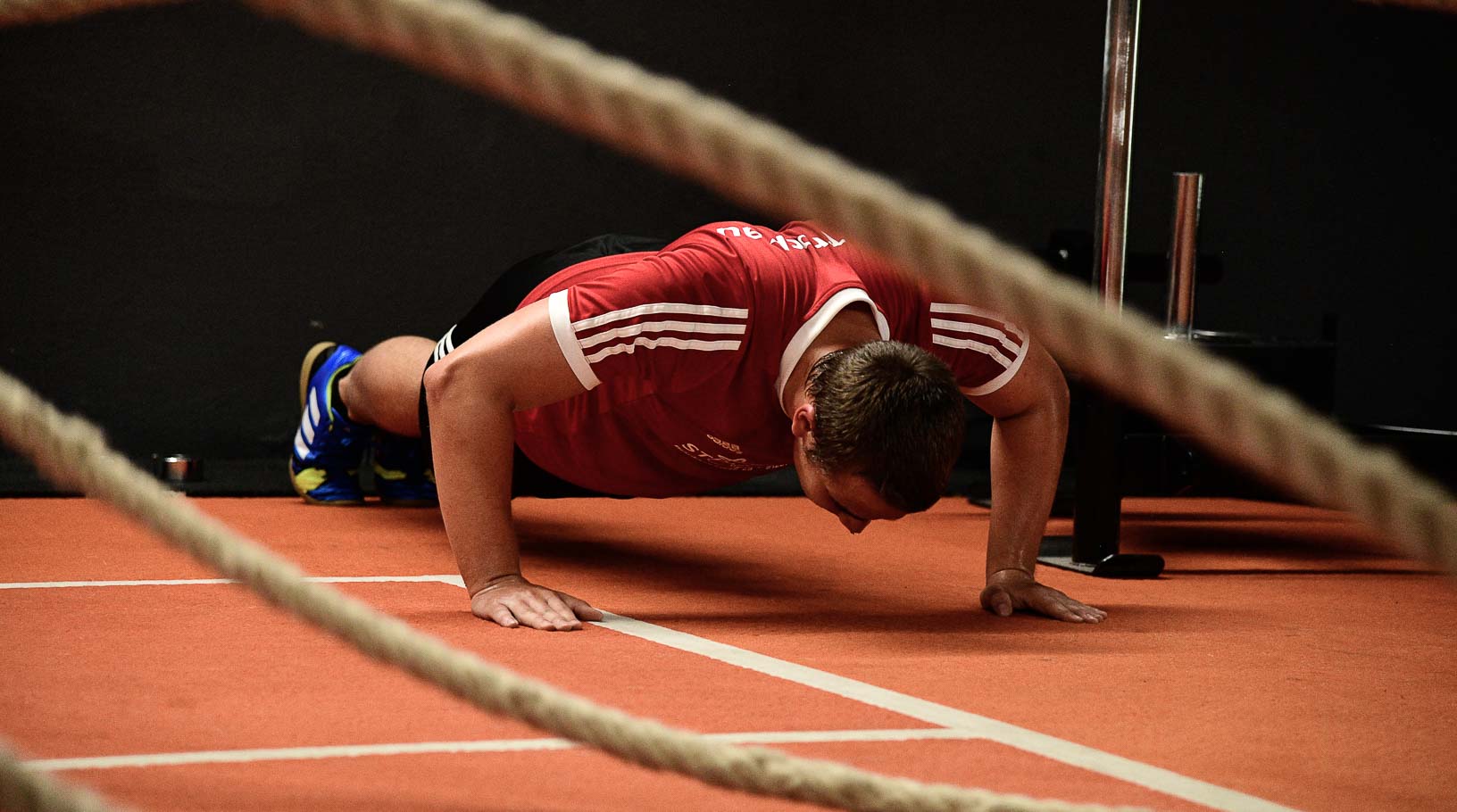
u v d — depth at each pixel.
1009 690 3.44
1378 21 10.62
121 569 4.84
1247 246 10.55
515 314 4.18
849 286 4.11
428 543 5.84
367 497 7.54
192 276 8.79
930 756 2.79
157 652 3.51
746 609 4.54
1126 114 5.64
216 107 8.74
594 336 4.04
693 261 4.09
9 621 3.87
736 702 3.18
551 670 3.45
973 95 10.02
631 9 9.41
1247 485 6.50
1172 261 6.95
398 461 7.18
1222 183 10.47
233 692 3.12
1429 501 1.03
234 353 8.91
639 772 2.58
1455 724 3.29
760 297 4.07
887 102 9.88
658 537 6.28
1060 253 7.73
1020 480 4.72
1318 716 3.31
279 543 5.70
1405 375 10.88
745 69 9.62
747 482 8.40
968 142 10.03
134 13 8.55
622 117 1.10
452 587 4.72
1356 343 10.78
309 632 3.80
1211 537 6.91
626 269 4.13
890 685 3.44
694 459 4.73
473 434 4.14
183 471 7.82
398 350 6.49
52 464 1.64
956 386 3.85
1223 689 3.55
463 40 1.10
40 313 8.55
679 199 9.57
